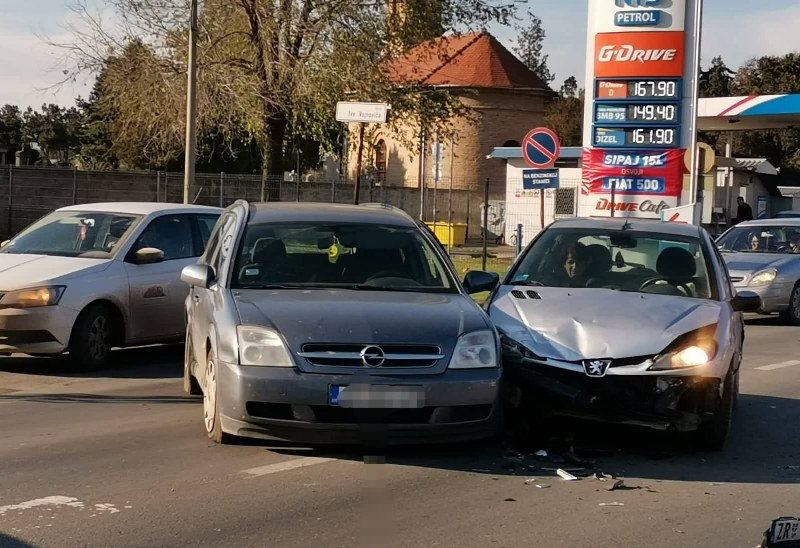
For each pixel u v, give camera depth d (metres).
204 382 7.10
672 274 7.96
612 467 6.50
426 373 6.00
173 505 5.42
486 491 5.82
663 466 6.57
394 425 5.95
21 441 6.89
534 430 7.19
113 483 5.84
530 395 6.67
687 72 18.81
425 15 29.06
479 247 34.56
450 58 31.84
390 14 28.84
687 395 6.61
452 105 31.39
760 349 13.00
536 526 5.19
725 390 6.90
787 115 27.61
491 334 6.37
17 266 9.84
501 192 48.09
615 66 19.14
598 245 8.31
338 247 7.36
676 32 18.72
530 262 8.39
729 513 5.53
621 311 7.03
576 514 5.42
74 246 10.55
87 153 52.44
